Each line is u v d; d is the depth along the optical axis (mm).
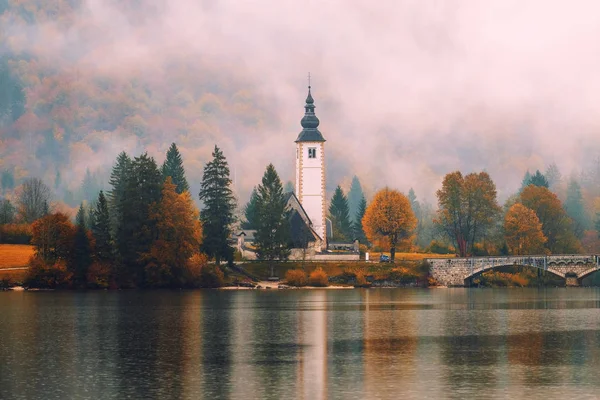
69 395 75750
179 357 94312
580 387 80312
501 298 180750
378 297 181750
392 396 76375
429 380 82938
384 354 97438
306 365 90062
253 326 122000
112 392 76875
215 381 81625
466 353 98562
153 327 119875
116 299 166125
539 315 141000
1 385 79438
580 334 115250
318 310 147250
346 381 82188
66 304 154250
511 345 104750
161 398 74938
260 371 86625
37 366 88438
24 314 136000
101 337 109188
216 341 106625
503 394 77438
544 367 89812
